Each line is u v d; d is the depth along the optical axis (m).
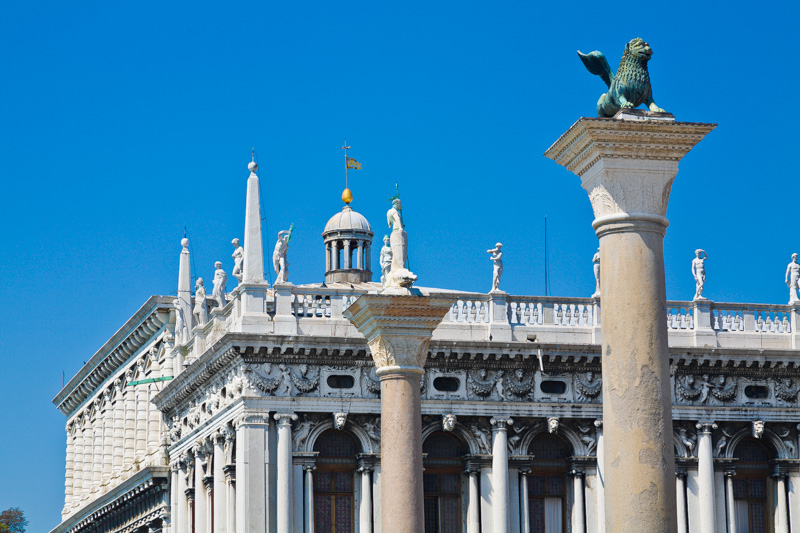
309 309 77.06
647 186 32.84
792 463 81.12
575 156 33.81
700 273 82.31
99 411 115.94
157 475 91.75
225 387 78.56
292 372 75.50
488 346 77.31
